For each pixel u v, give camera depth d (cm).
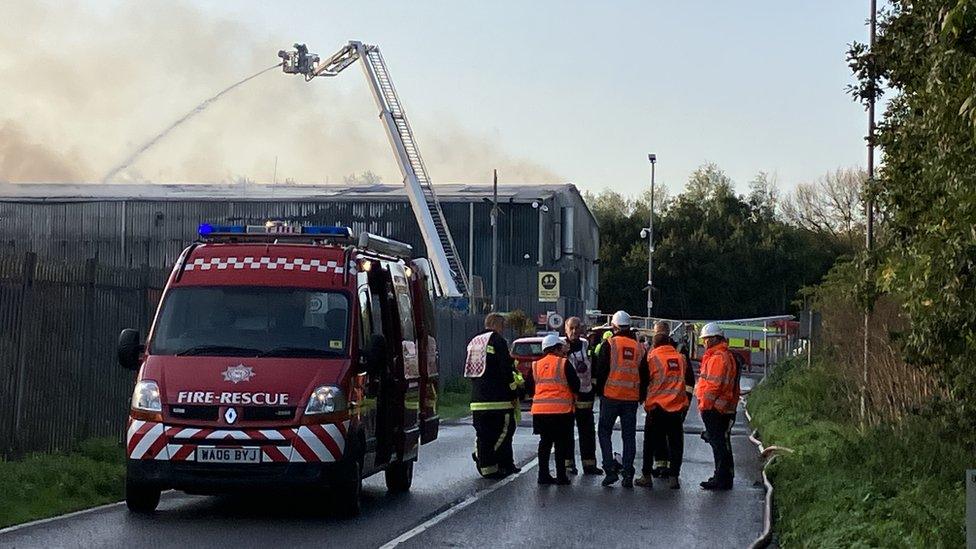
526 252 6675
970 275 1087
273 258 1329
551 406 1620
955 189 1054
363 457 1273
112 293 1698
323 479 1198
